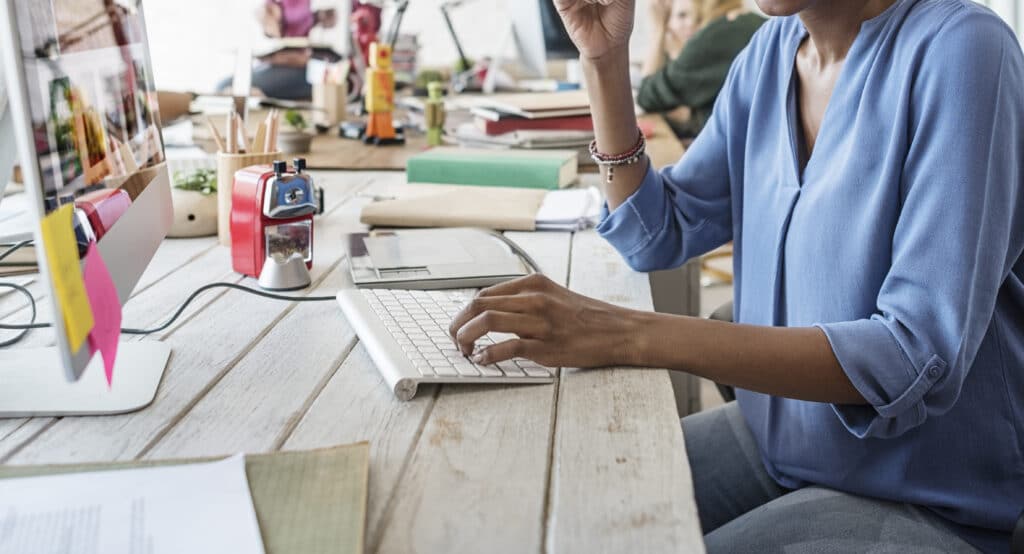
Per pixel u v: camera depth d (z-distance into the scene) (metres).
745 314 1.26
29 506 0.66
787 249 1.11
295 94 2.94
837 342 0.91
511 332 0.92
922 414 0.92
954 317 0.89
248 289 1.18
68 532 0.63
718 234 1.38
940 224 0.90
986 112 0.90
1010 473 1.02
